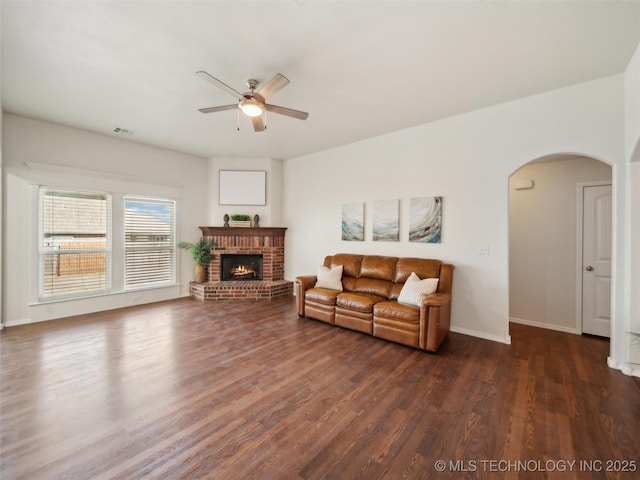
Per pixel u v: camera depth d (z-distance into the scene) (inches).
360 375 96.7
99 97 121.2
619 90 101.8
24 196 142.4
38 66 98.3
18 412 74.5
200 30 80.5
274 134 166.6
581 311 143.4
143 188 185.3
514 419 73.7
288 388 88.0
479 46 87.6
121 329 138.3
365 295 144.3
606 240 138.3
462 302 138.6
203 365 102.3
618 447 63.9
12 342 120.4
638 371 96.1
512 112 124.1
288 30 80.5
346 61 95.3
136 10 72.8
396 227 160.1
